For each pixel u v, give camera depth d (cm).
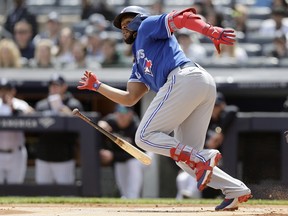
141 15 1995
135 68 2031
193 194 3578
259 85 3988
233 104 4062
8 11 5734
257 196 2909
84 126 3706
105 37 4338
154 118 1916
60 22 5294
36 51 4356
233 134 3669
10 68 4172
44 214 1983
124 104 2075
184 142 1972
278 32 4797
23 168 3778
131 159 3728
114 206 2475
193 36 4653
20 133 3750
